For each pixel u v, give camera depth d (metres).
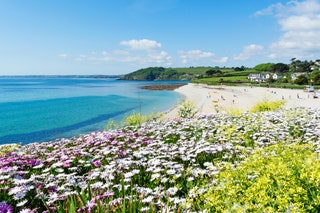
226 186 4.13
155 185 5.26
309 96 67.50
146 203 4.12
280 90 95.19
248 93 88.19
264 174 4.29
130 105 63.56
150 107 56.97
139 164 6.03
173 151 7.42
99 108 58.31
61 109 56.97
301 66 196.38
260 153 5.85
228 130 9.52
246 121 12.27
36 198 4.47
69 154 7.86
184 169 5.97
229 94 87.50
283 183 3.88
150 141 8.95
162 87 153.62
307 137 9.16
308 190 3.87
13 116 46.94
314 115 13.59
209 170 5.66
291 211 3.20
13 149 10.29
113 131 12.00
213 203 3.66
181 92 110.69
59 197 4.21
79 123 39.06
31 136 30.39
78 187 5.07
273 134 9.64
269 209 3.27
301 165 4.45
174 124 12.82
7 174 5.44
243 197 3.71
